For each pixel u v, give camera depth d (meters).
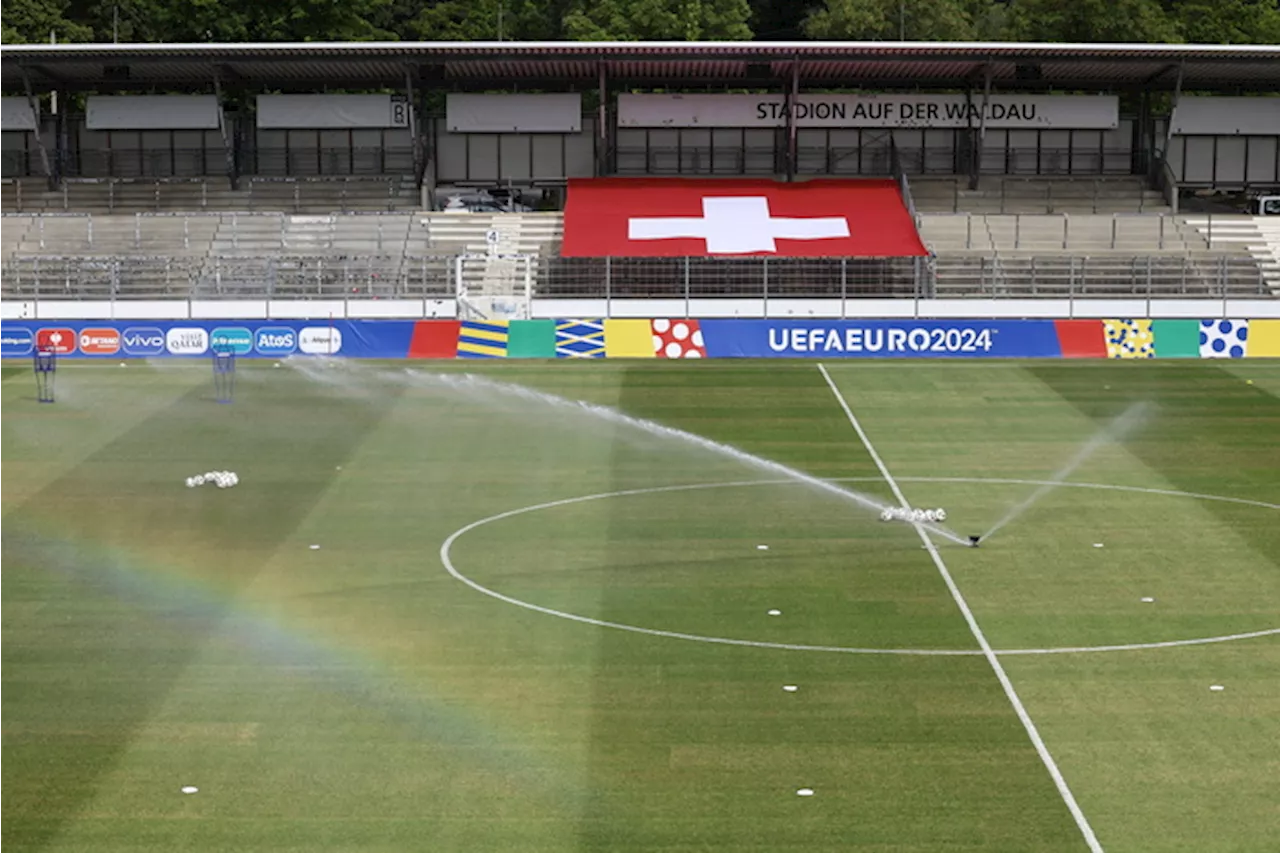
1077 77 104.38
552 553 40.44
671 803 25.75
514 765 27.17
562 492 47.03
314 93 106.44
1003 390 64.81
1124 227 95.06
